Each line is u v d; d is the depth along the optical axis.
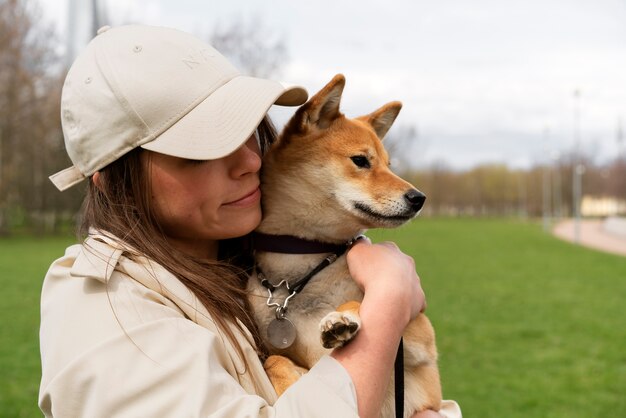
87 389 1.64
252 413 1.61
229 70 2.10
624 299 16.45
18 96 40.12
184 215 2.09
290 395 1.69
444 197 109.81
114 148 1.93
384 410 2.56
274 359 2.40
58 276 1.98
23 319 12.79
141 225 2.03
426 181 107.31
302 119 2.92
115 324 1.75
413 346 2.66
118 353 1.68
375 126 3.52
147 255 2.00
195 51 2.03
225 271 2.31
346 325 1.84
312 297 2.62
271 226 2.72
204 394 1.61
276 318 2.50
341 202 2.83
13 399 7.72
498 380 9.09
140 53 1.95
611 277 21.28
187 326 1.81
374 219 2.90
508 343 11.39
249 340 2.12
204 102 1.94
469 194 112.81
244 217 2.26
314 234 2.74
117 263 1.91
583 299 16.47
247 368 2.00
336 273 2.65
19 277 19.30
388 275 2.09
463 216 108.19
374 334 1.88
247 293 2.45
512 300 16.30
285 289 2.63
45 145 40.75
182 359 1.68
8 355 9.95
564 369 9.68
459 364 9.97
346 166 2.91
